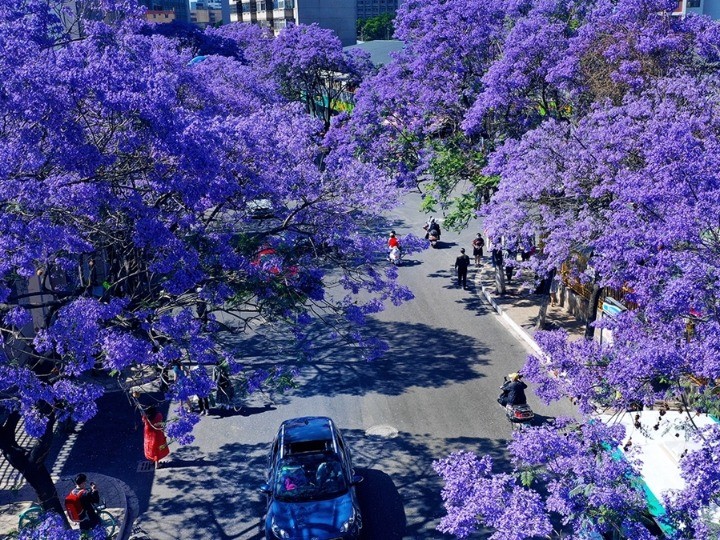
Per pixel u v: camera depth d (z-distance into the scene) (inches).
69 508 560.4
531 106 994.1
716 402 431.8
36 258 448.5
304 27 2230.6
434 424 732.7
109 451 701.3
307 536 534.0
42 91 456.4
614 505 347.9
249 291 595.8
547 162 727.1
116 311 467.2
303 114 824.9
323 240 637.3
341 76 2237.9
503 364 872.3
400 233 1445.6
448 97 1055.6
